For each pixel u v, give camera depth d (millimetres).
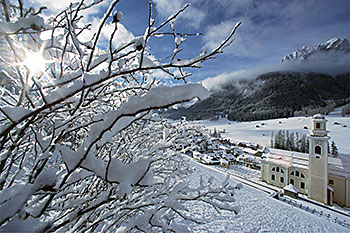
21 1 698
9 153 1062
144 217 1228
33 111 742
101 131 698
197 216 6789
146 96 660
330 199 15945
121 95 1769
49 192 748
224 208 1397
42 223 728
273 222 8484
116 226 1767
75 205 1164
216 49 791
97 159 746
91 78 751
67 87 742
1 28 625
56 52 1195
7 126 744
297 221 9297
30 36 778
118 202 1605
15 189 750
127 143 1870
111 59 723
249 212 8945
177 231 1256
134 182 716
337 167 18234
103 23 723
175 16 871
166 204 1279
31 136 1570
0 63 1032
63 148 729
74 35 791
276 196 14672
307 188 17688
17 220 684
